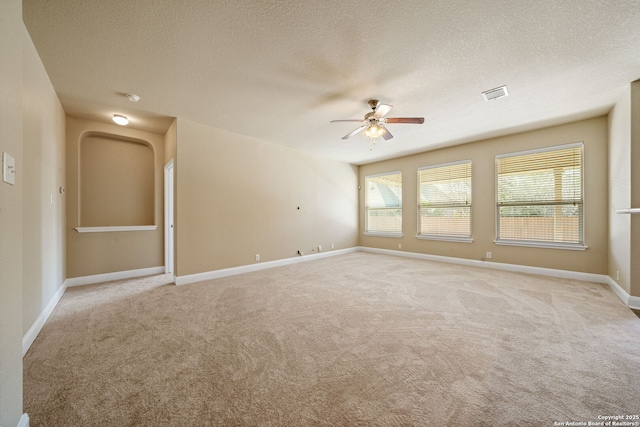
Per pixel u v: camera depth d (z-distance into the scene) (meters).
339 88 2.86
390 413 1.34
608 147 3.56
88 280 3.76
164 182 4.47
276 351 1.95
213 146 4.08
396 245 6.25
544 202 4.16
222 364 1.79
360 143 5.04
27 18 1.81
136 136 4.21
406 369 1.72
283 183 5.17
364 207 6.99
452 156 5.23
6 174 1.06
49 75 2.58
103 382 1.59
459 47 2.17
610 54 2.26
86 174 3.95
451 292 3.32
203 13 1.79
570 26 1.92
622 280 3.07
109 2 1.68
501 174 4.62
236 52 2.23
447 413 1.34
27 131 2.11
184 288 3.53
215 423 1.28
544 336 2.15
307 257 5.63
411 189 5.94
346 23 1.90
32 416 1.32
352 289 3.47
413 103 3.24
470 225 4.99
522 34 2.01
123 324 2.42
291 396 1.47
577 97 3.09
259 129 4.21
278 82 2.73
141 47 2.15
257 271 4.53
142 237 4.30
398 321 2.46
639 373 1.65
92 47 2.15
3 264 1.03
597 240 3.71
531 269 4.28
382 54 2.27
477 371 1.69
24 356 1.88
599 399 1.43
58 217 3.10
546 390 1.50
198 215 3.90
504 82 2.74
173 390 1.53
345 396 1.47
